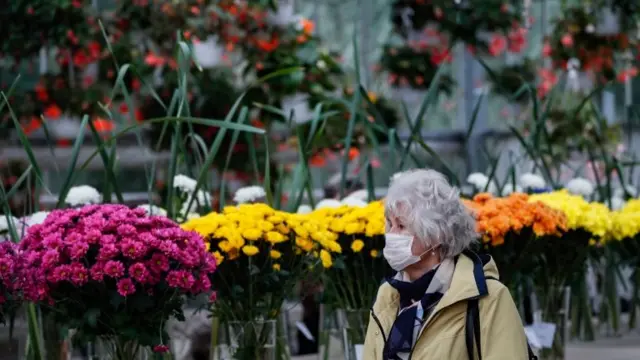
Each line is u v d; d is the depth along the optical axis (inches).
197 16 399.5
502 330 161.2
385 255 166.6
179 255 189.8
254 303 225.1
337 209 249.1
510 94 470.6
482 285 162.2
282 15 418.0
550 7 534.0
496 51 469.4
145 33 401.1
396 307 172.4
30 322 216.7
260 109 405.7
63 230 192.1
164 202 314.5
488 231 249.6
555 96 490.0
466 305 162.7
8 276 196.5
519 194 265.7
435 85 282.2
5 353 214.7
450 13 447.2
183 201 259.0
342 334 249.6
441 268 166.1
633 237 325.1
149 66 397.4
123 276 189.0
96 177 426.3
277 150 413.7
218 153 401.4
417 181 168.6
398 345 165.2
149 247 188.7
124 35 399.2
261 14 405.1
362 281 248.1
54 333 221.0
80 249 186.2
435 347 162.1
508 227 250.4
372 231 240.5
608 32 488.4
